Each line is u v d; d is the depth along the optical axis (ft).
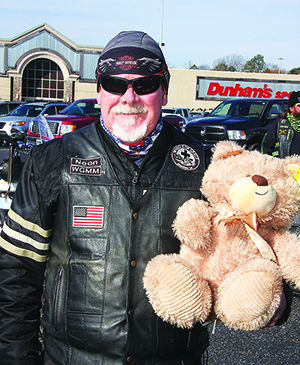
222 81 109.60
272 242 4.44
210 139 31.32
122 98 4.83
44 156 4.99
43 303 4.97
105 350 4.52
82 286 4.58
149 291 3.87
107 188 4.77
